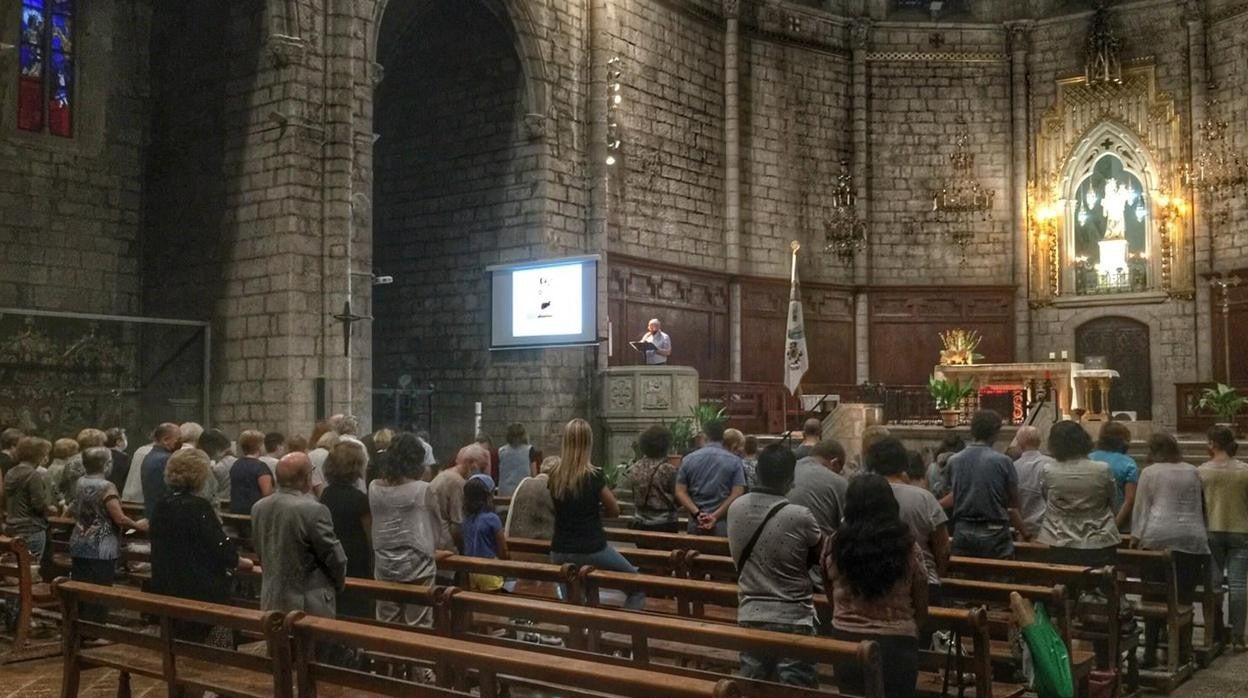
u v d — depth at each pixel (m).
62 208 18.91
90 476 9.18
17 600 10.23
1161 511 9.52
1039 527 10.13
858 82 30.34
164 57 19.98
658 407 21.17
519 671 4.76
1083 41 30.08
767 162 28.55
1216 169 26.97
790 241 28.91
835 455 7.46
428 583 7.69
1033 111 30.70
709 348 26.72
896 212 30.66
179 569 6.96
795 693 5.07
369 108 18.58
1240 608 10.09
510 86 22.98
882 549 5.47
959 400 21.73
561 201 22.73
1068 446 8.66
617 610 6.69
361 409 18.17
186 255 19.25
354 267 18.14
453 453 23.30
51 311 16.80
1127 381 29.30
